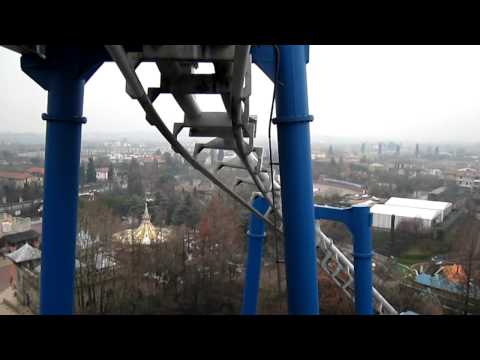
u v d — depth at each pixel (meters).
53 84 4.32
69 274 4.63
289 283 3.86
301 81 3.65
